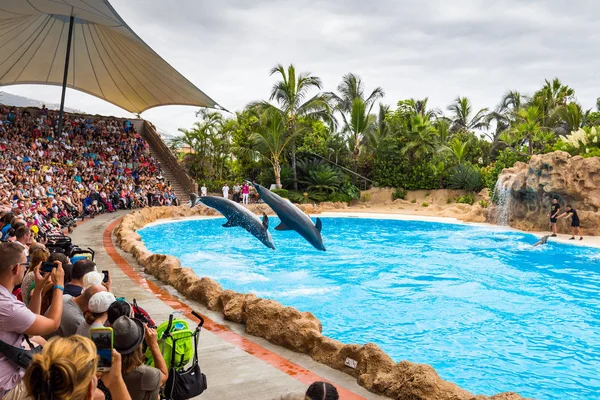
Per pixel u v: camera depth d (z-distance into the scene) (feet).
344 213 100.73
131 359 10.08
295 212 20.38
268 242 20.39
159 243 65.26
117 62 90.17
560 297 37.52
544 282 42.42
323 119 119.44
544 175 68.54
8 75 102.89
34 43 89.20
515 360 25.08
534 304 35.58
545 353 26.04
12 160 82.64
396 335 28.94
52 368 6.22
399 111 128.36
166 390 11.75
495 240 65.72
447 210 95.45
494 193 82.38
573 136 86.43
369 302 36.22
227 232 75.61
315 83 117.91
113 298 11.89
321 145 122.62
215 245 63.72
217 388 17.42
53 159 94.43
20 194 59.98
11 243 10.81
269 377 18.60
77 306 13.65
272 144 115.34
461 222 83.82
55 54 94.17
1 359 10.30
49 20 83.30
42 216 55.11
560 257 53.52
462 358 25.34
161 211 86.94
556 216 65.26
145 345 12.04
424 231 76.23
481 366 24.27
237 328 25.36
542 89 130.11
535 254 55.42
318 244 20.51
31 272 15.52
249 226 20.56
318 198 114.62
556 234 67.72
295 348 22.04
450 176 110.83
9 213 30.07
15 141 96.58
